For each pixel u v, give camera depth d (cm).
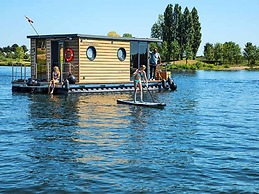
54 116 1706
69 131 1378
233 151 1129
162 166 966
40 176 884
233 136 1346
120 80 2994
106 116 1716
